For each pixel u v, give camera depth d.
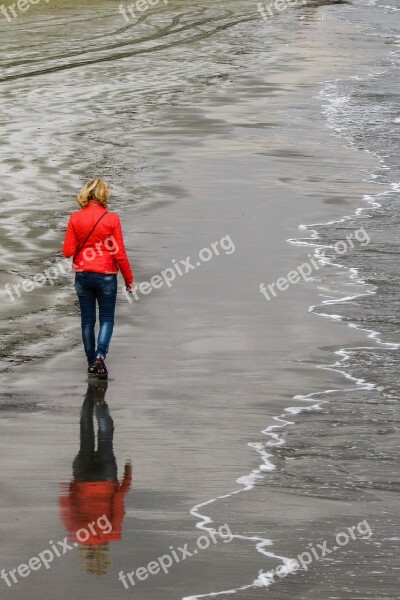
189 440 21.05
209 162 51.94
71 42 104.88
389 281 33.75
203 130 60.50
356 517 17.44
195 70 86.25
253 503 17.94
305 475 19.30
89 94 74.12
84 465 19.59
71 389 24.22
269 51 98.50
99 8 133.38
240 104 69.50
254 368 25.81
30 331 28.52
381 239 38.84
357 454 20.36
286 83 78.94
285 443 20.92
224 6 139.00
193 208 43.06
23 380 24.80
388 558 15.98
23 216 41.19
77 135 58.72
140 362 26.23
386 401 23.56
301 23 123.12
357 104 69.81
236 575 15.35
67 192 45.31
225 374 25.34
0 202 43.31
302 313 30.47
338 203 44.44
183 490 18.48
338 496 18.34
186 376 25.20
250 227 40.31
